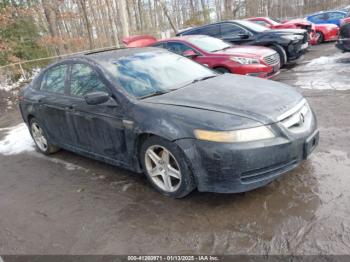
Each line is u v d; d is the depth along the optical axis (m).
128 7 31.92
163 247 2.83
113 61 4.16
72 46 20.05
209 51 7.86
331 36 14.30
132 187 3.88
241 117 3.03
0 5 15.26
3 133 7.03
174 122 3.18
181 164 3.20
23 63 14.56
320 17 16.52
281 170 3.12
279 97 3.38
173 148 3.20
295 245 2.62
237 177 2.98
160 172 3.51
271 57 7.55
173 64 4.41
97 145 4.13
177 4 35.31
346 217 2.84
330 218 2.86
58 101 4.49
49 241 3.13
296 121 3.21
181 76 4.18
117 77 3.87
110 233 3.11
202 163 3.05
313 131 3.35
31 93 5.14
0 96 10.20
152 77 4.00
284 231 2.79
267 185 3.48
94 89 4.00
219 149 2.94
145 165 3.61
